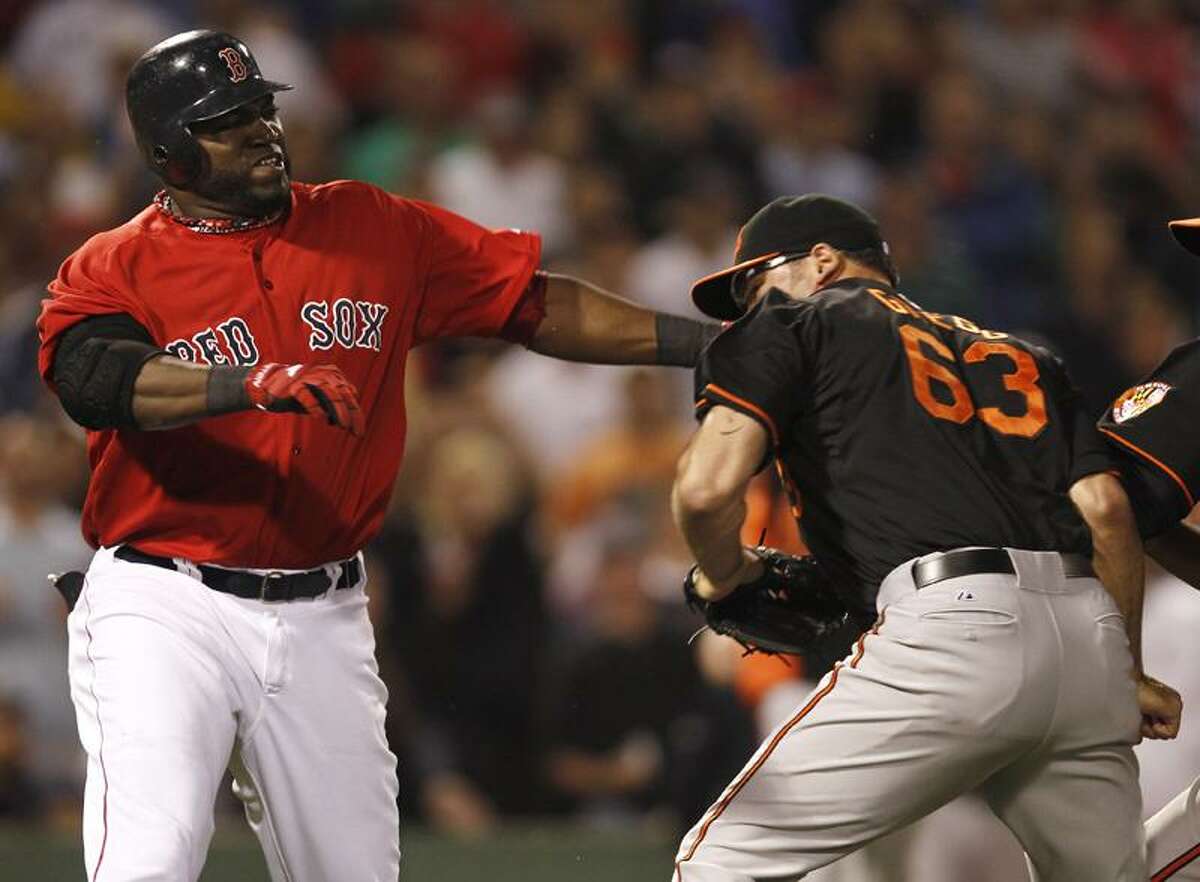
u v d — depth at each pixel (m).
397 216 15.52
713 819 13.80
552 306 16.27
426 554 32.31
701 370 13.91
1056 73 49.94
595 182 42.19
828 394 13.93
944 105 47.19
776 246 15.16
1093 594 13.78
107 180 40.91
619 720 30.83
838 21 49.06
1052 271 45.66
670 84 45.47
